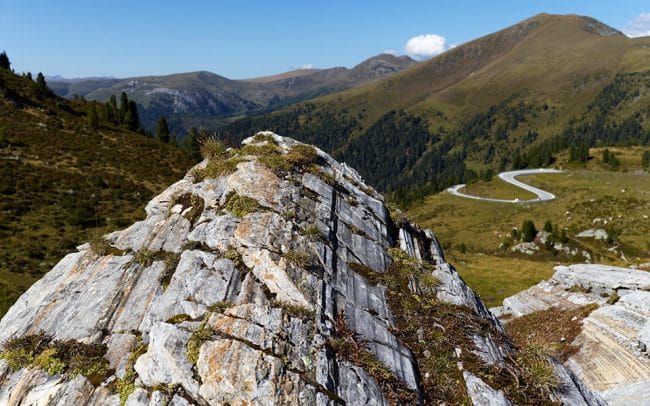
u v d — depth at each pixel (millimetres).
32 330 13406
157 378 10758
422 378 12117
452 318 14148
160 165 96438
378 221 17812
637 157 172750
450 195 157250
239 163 17219
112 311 13273
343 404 10070
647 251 90750
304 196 16312
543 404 12312
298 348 10875
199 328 11258
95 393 11164
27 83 120875
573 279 38688
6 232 50562
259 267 13109
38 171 72688
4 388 11828
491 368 12703
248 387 9859
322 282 13000
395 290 14570
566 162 185875
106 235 16469
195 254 13844
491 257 89438
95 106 132250
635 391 21828
